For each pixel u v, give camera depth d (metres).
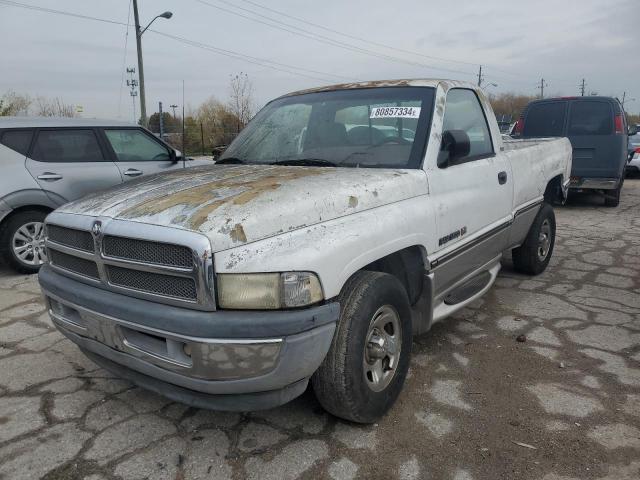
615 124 9.79
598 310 4.81
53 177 6.41
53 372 3.71
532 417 3.08
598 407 3.18
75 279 2.93
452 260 3.70
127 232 2.54
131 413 3.17
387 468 2.65
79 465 2.69
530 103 10.60
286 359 2.41
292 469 2.65
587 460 2.70
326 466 2.67
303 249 2.49
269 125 4.21
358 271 2.95
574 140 10.05
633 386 3.43
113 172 6.89
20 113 27.83
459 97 4.11
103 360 2.98
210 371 2.39
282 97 4.57
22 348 4.13
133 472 2.64
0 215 6.11
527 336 4.24
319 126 3.91
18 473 2.63
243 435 2.93
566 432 2.93
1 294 5.57
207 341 2.34
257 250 2.40
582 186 10.18
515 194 4.78
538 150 5.47
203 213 2.48
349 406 2.79
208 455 2.77
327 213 2.71
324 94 4.18
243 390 2.45
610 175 9.92
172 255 2.42
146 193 2.90
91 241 2.75
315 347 2.49
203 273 2.33
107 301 2.64
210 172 3.41
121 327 2.63
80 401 3.31
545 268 6.12
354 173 3.19
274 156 3.85
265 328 2.35
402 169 3.38
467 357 3.87
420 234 3.24
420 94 3.77
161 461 2.72
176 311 2.42
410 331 3.22
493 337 4.23
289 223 2.54
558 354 3.91
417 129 3.58
